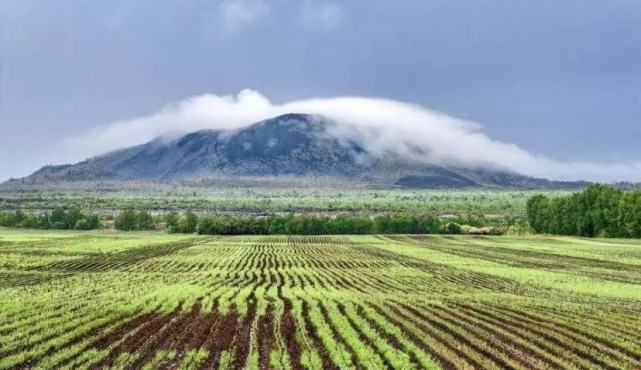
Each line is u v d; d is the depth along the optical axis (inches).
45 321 1380.4
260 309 1565.0
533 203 6555.1
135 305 1605.6
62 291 1963.6
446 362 1051.3
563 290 2187.5
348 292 2009.1
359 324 1366.9
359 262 3400.6
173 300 1713.8
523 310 1621.6
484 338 1258.6
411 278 2556.6
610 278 2630.4
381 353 1113.4
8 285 2167.8
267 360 1059.3
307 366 1013.2
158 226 7544.3
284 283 2330.2
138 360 1056.2
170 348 1139.9
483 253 4065.0
